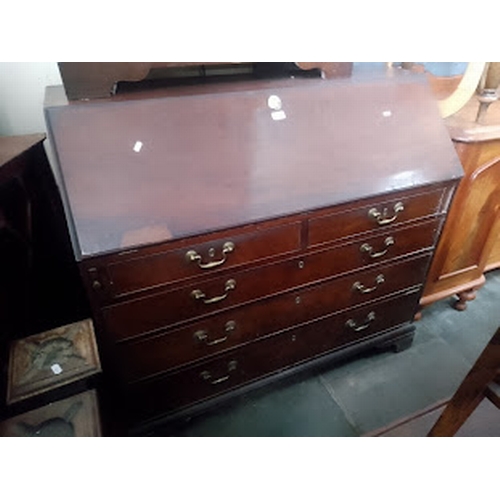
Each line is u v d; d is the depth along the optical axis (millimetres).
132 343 875
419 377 1323
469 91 1124
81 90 813
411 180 962
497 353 686
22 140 1068
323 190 879
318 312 1107
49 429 726
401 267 1160
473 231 1331
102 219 733
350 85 957
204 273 849
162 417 1045
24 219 1015
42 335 881
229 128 841
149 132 791
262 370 1136
